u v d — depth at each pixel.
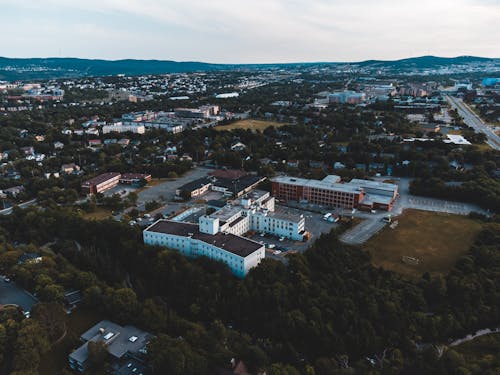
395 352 193.12
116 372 181.12
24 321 198.88
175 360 176.12
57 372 185.88
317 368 186.50
